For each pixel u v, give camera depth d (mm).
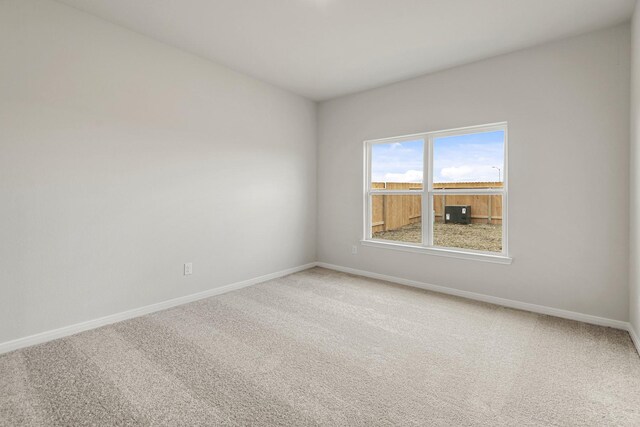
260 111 3814
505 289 3107
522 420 1521
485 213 3371
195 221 3203
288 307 3037
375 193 4129
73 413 1546
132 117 2709
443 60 3203
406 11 2379
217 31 2699
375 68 3418
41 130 2229
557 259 2826
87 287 2484
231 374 1897
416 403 1647
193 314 2848
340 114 4383
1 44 2055
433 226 3713
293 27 2629
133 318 2740
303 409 1593
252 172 3754
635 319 2295
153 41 2832
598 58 2594
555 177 2809
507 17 2438
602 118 2590
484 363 2041
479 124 3203
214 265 3387
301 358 2094
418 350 2209
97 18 2482
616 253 2566
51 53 2260
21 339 2180
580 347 2248
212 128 3322
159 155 2898
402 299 3275
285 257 4227
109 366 1967
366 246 4176
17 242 2150
